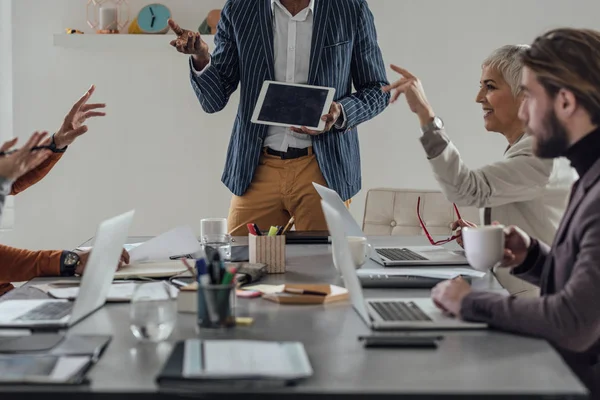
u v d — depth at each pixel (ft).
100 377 3.66
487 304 4.50
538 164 6.60
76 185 13.99
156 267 6.48
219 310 4.56
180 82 13.80
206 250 6.89
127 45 13.41
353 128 10.50
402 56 13.62
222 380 3.48
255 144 10.12
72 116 8.16
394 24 13.56
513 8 13.47
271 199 10.21
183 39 9.65
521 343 4.21
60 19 13.71
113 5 13.71
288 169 10.12
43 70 13.76
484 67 7.20
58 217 14.06
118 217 5.19
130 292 5.57
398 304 5.09
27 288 5.83
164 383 3.49
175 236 6.93
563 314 4.29
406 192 10.07
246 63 10.09
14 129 13.85
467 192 6.50
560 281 4.86
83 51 13.71
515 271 5.75
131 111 13.85
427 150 6.38
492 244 5.44
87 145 13.92
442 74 13.62
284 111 9.53
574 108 4.80
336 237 5.13
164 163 13.97
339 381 3.57
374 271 6.28
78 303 4.68
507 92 7.02
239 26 10.07
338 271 6.42
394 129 13.78
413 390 3.43
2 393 3.45
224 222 7.95
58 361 3.82
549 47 4.86
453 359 3.92
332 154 10.09
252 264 6.31
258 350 3.94
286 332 4.50
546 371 3.70
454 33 13.55
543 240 6.80
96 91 13.82
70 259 6.34
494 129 7.25
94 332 4.54
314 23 9.94
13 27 13.70
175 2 13.61
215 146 13.92
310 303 5.27
